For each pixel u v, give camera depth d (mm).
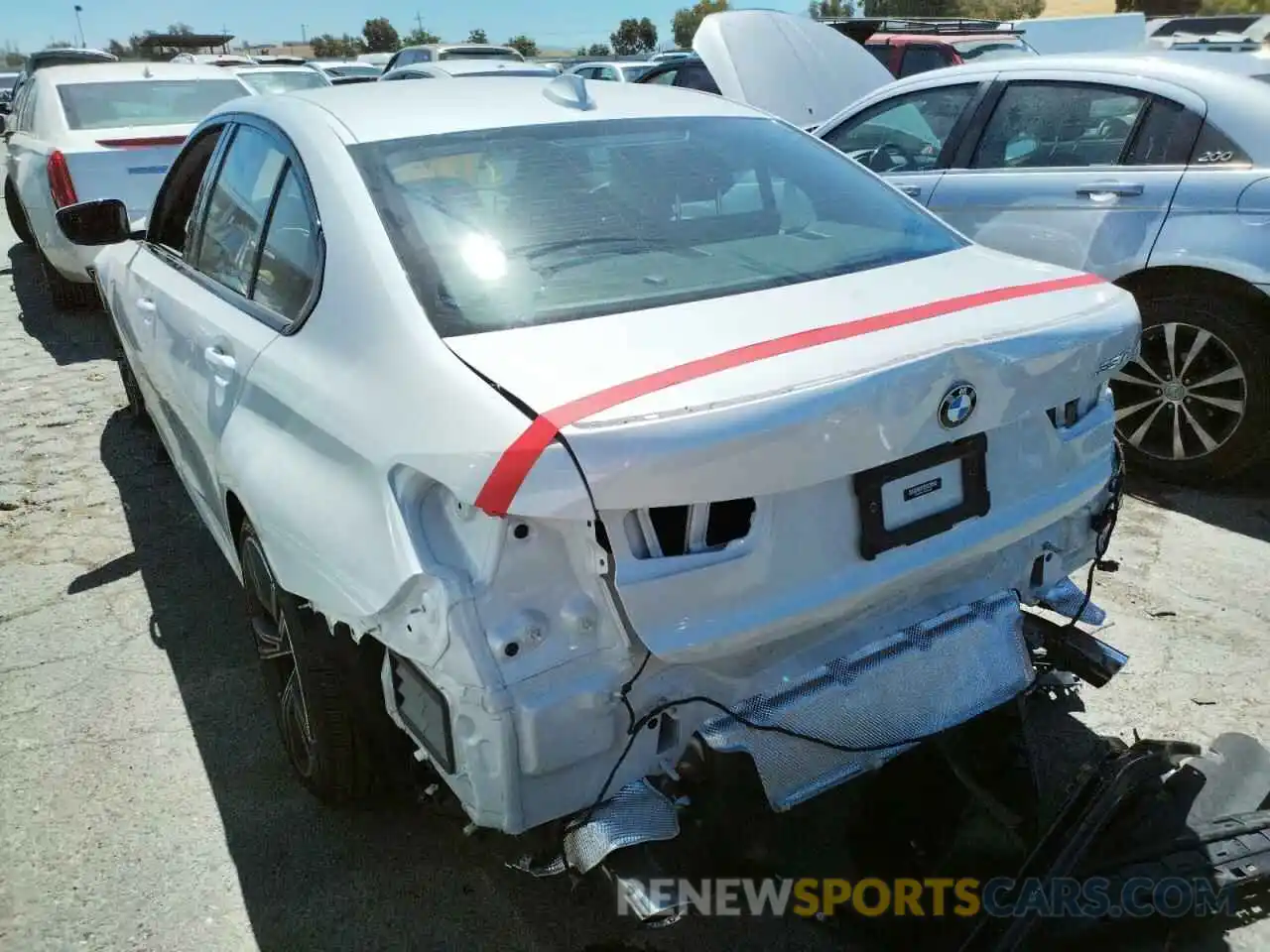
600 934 2316
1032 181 4637
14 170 9555
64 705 3176
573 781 1826
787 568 1876
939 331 2012
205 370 2871
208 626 3621
